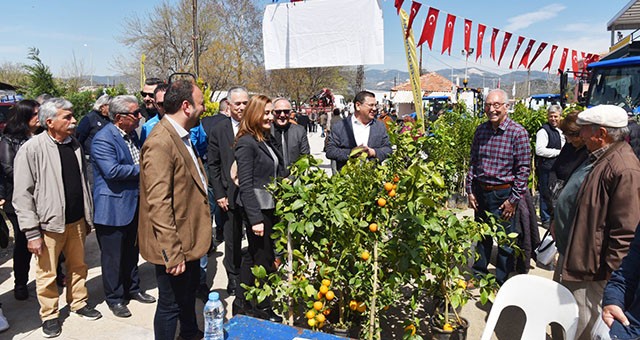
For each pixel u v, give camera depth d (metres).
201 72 25.95
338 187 2.89
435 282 3.13
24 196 3.19
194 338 3.23
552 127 6.10
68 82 23.61
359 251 2.83
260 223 3.27
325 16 4.82
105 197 3.60
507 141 3.92
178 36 26.44
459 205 7.47
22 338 3.35
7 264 4.89
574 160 4.39
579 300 2.66
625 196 2.36
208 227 2.90
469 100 18.50
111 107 3.63
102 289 4.27
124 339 3.37
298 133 3.95
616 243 2.40
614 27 12.02
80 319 3.64
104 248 3.67
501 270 4.15
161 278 2.77
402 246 2.68
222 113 5.22
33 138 3.30
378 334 2.88
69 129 3.38
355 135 4.56
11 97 15.84
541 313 2.52
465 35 5.24
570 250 2.64
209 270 4.81
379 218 2.79
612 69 7.52
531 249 4.42
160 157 2.57
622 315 1.98
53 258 3.37
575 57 7.06
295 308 3.26
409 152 3.29
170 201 2.61
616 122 2.54
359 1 4.66
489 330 2.63
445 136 6.14
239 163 3.29
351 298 3.14
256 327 2.16
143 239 2.74
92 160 3.60
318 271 2.92
